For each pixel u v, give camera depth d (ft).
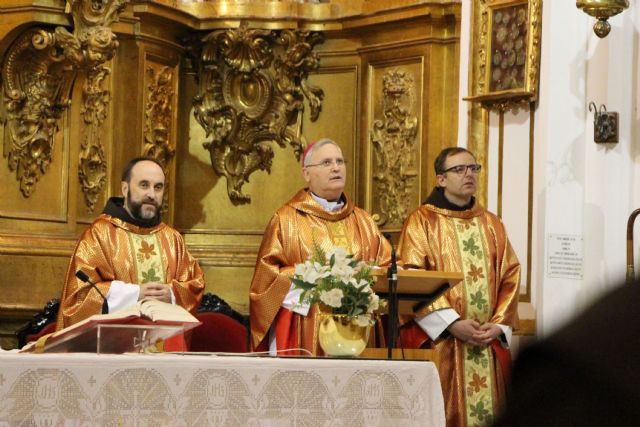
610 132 29.60
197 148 37.86
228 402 15.81
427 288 21.88
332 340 19.58
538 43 31.76
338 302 19.29
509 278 27.53
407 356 21.81
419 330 25.77
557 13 31.19
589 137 30.37
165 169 36.45
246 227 37.68
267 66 37.65
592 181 30.19
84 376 15.19
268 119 37.83
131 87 34.73
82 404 15.16
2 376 14.96
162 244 26.84
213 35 37.09
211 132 37.81
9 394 14.97
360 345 19.67
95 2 30.48
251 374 15.97
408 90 35.78
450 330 25.73
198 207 37.70
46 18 29.84
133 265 26.12
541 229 31.30
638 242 29.30
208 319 28.55
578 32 30.83
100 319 16.11
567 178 30.81
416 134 35.65
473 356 26.32
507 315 26.76
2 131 30.89
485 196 33.35
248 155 37.93
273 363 16.14
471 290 27.20
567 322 2.49
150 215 26.63
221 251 37.09
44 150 31.76
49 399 15.07
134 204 26.63
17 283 30.37
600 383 2.41
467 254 27.45
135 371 15.40
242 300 36.78
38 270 30.78
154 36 35.45
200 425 15.66
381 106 36.50
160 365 15.51
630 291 2.46
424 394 16.94
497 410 2.61
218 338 28.43
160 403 15.48
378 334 25.93
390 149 36.19
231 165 37.78
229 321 28.73
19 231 31.01
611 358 2.41
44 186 31.94
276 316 25.05
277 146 37.93
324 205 26.71
